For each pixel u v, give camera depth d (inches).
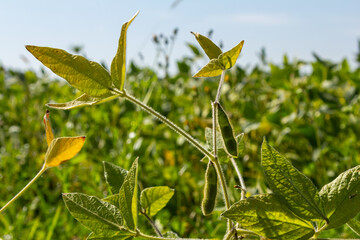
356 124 59.0
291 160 56.3
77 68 21.1
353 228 22.2
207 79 79.4
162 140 60.8
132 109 63.7
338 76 71.5
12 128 69.2
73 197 21.6
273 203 20.3
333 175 51.4
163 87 72.0
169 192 25.5
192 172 53.2
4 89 86.2
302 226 20.4
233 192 35.0
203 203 22.2
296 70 71.7
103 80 21.6
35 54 20.6
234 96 64.6
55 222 40.8
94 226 21.6
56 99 73.5
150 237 22.1
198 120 59.9
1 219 43.1
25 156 62.6
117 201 24.2
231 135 21.6
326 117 61.7
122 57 21.7
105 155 57.0
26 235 41.7
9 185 53.6
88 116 65.4
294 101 63.1
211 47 22.5
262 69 83.2
